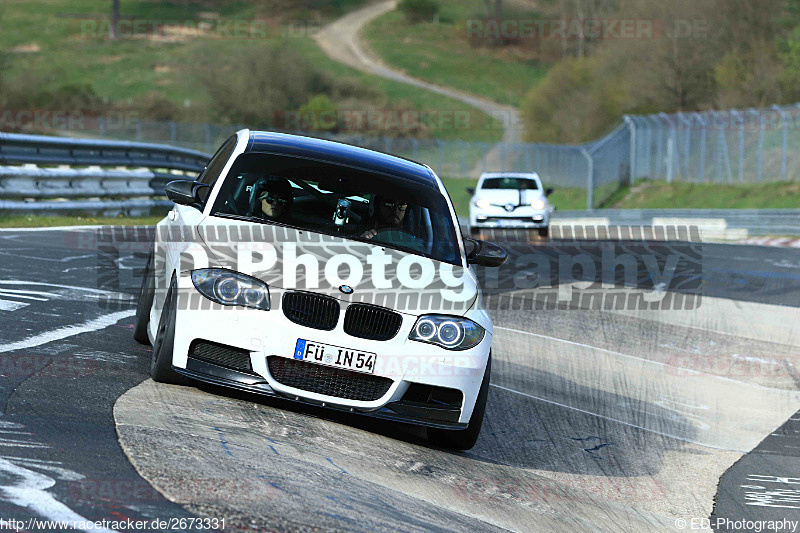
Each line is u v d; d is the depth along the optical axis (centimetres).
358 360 1180
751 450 1628
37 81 18125
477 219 5184
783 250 4994
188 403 1188
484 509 1070
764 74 11244
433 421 1228
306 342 1173
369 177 1483
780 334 2648
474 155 15650
